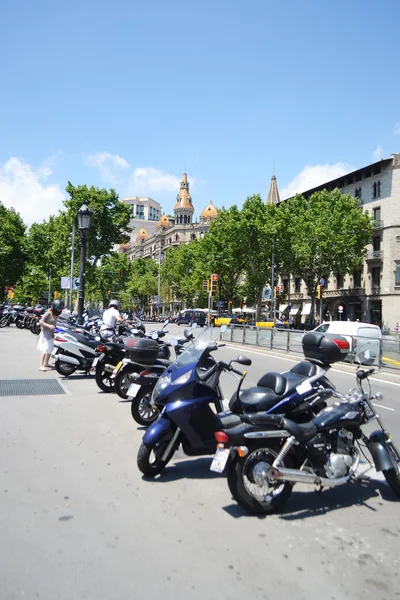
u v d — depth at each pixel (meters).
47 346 11.69
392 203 47.75
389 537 3.79
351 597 2.96
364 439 4.85
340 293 53.91
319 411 4.93
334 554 3.49
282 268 51.41
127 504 4.23
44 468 5.02
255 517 4.09
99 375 9.20
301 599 2.92
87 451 5.64
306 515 4.18
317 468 4.43
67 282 29.42
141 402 6.94
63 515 3.94
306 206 50.03
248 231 48.56
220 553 3.43
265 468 4.12
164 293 91.31
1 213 57.94
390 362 14.04
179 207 130.00
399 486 4.59
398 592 3.04
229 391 9.80
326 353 5.09
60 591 2.89
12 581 2.98
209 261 56.88
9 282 58.50
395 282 47.31
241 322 50.59
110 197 55.00
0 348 16.20
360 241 46.50
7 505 4.08
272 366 15.19
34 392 8.99
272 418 4.27
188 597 2.88
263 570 3.23
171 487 4.70
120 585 2.98
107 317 11.34
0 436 6.06
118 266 94.62
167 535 3.68
